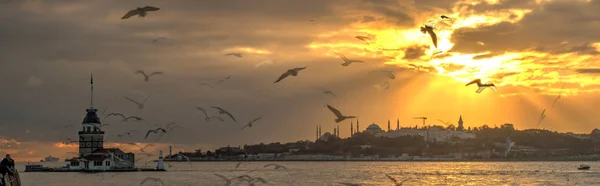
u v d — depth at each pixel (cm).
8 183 6744
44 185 18900
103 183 19688
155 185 19238
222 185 19262
